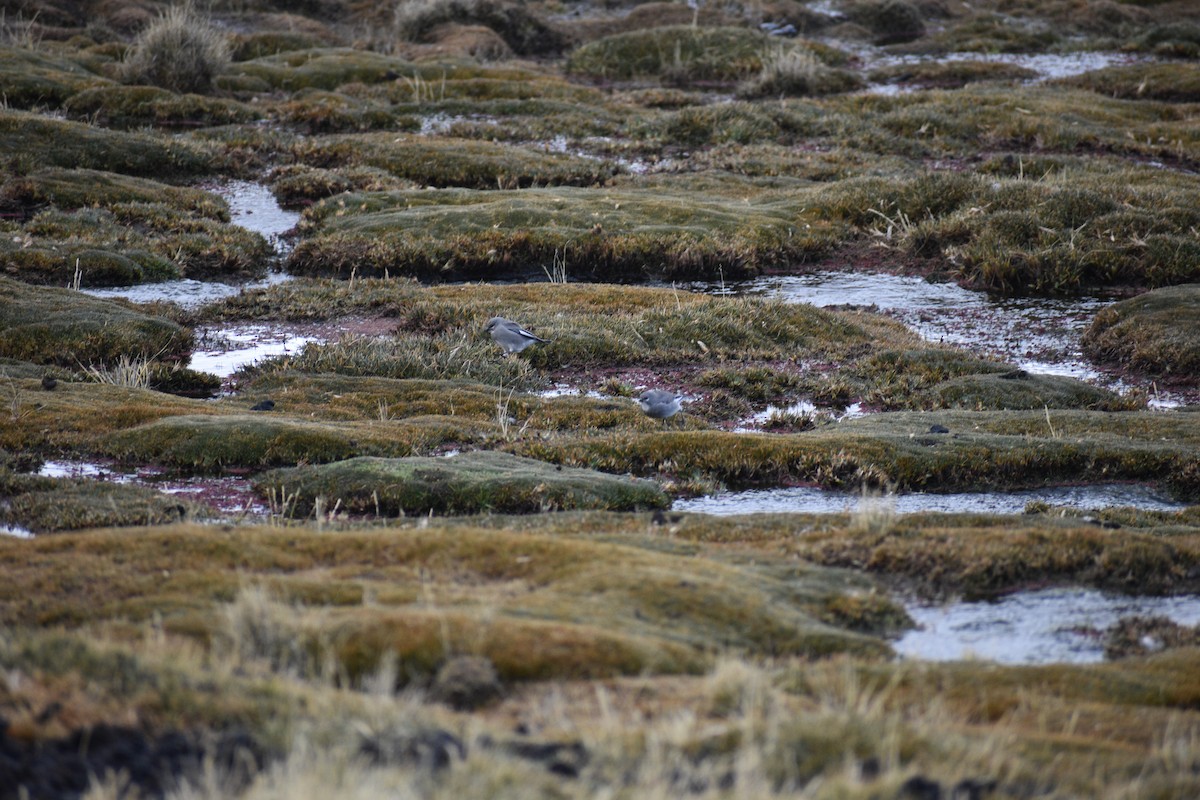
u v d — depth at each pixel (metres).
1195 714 32.09
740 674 30.55
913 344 85.69
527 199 114.25
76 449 59.88
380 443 61.59
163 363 75.06
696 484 58.62
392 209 112.62
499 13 198.75
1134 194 113.19
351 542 42.34
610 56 183.25
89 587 37.41
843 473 60.44
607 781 24.55
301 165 125.56
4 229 99.50
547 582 39.59
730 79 179.00
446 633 32.38
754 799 23.20
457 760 24.02
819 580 42.78
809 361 81.88
